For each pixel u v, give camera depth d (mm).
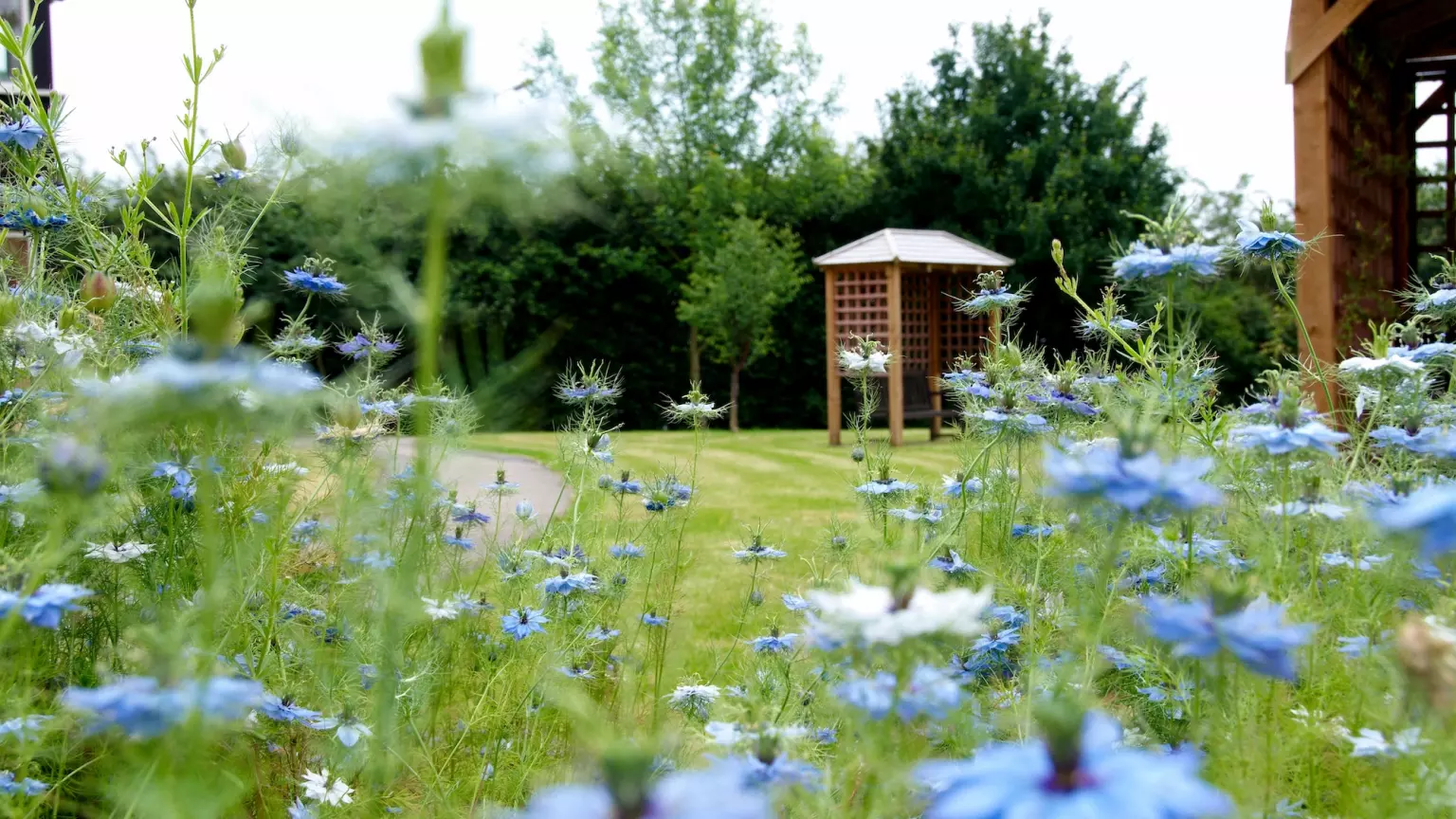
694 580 3957
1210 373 2504
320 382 1027
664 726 2125
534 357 1117
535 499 5098
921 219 19891
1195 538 2129
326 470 2471
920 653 1158
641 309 19375
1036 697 1713
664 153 19922
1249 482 2211
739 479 7879
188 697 1062
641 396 19234
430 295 871
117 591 2113
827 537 3000
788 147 22344
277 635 2158
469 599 2381
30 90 2154
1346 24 5363
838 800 1496
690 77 21266
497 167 821
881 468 2881
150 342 2229
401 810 1910
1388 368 2227
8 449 1939
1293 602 1696
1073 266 17906
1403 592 1961
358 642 2020
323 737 2053
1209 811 746
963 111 20031
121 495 1910
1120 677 2143
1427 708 1181
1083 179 18531
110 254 2254
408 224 893
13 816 1480
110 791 1294
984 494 2635
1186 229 2064
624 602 2998
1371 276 5926
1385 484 2096
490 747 2150
